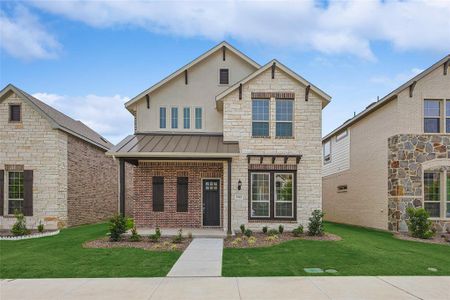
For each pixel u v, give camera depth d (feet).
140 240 41.09
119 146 48.60
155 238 40.55
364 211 62.64
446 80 51.78
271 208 49.26
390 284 23.59
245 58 57.47
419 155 51.03
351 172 69.15
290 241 40.91
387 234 49.80
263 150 49.98
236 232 47.55
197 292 21.74
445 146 51.34
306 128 50.06
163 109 57.16
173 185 53.78
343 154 73.87
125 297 20.85
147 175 53.83
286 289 22.34
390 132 53.57
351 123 67.97
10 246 39.06
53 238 44.86
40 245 39.14
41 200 55.67
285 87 50.44
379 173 57.00
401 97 51.47
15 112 56.44
